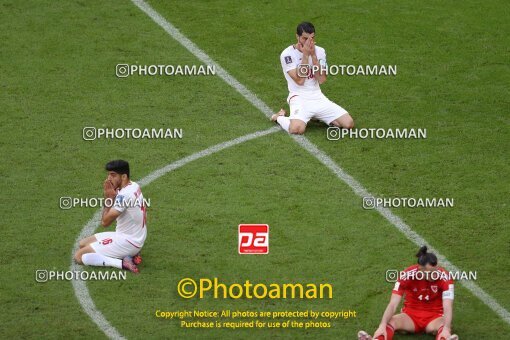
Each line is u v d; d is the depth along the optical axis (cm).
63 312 4178
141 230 4431
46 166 5200
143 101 5778
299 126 5441
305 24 5362
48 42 6300
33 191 5000
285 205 4891
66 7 6669
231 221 4769
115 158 5269
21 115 5628
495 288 4331
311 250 4572
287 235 4669
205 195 4969
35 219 4784
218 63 6153
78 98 5794
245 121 5600
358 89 5931
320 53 5447
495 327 4097
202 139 5428
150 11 6656
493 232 4709
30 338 4022
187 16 6619
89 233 4684
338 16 6656
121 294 4291
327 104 5475
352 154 5303
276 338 4050
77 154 5300
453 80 6022
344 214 4825
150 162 5231
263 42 6366
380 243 4625
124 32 6425
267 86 5947
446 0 6794
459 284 4356
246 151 5322
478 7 6756
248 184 5053
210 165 5206
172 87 5916
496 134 5506
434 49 6325
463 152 5344
